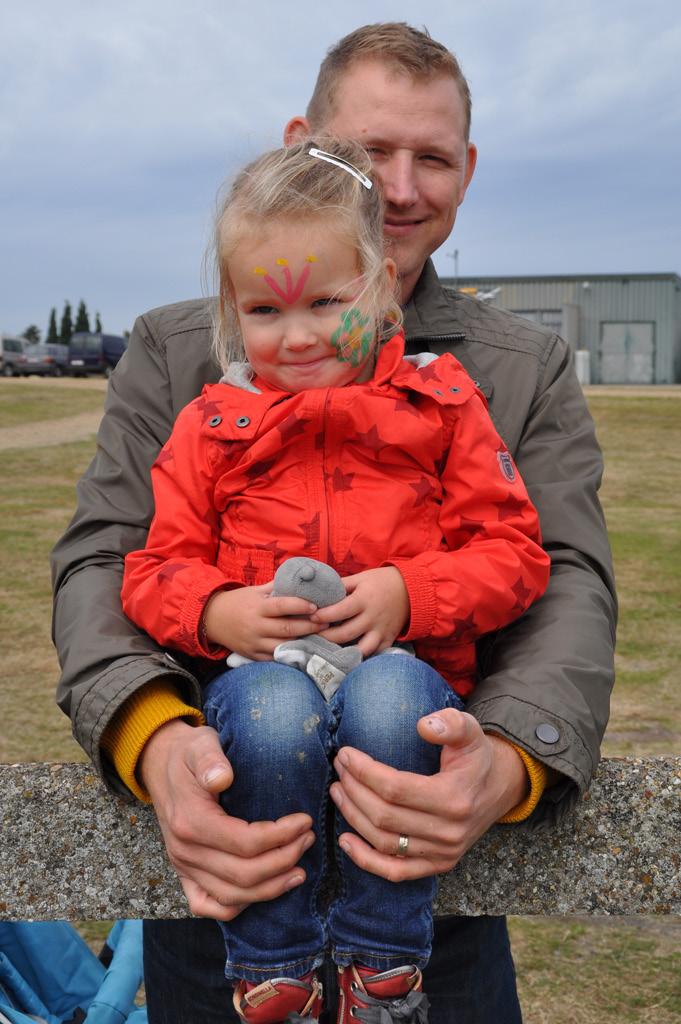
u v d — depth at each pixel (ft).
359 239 5.76
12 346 110.32
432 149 6.88
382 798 4.59
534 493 6.51
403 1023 4.79
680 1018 8.61
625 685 16.33
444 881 5.27
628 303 134.72
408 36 7.02
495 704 5.18
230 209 5.89
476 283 135.54
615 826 5.28
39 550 26.48
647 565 24.41
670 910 5.23
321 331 5.78
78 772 5.43
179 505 5.84
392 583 5.32
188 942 5.90
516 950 9.84
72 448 47.88
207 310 7.00
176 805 4.68
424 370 5.95
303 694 4.94
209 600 5.36
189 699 5.41
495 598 5.41
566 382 6.95
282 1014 4.83
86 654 5.43
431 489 5.80
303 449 5.77
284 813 4.83
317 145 6.21
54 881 5.27
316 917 4.99
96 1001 7.82
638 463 41.37
